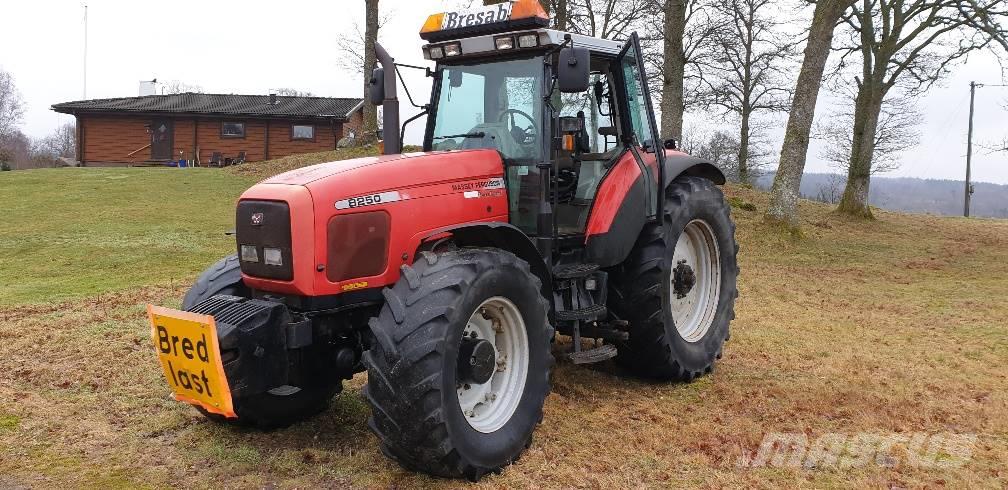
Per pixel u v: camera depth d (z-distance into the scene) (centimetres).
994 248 1495
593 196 492
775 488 355
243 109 2794
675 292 546
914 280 1053
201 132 2772
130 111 2666
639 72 491
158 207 1434
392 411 338
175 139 2767
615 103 522
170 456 390
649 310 503
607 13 2016
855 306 838
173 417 444
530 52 463
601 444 409
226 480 363
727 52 2377
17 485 351
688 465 382
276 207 364
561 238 461
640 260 507
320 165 413
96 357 559
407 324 341
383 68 483
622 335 496
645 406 474
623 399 491
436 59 494
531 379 400
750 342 650
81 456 388
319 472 370
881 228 1833
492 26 461
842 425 443
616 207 487
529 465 380
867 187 1991
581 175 493
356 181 378
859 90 2038
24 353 568
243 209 381
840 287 976
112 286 852
